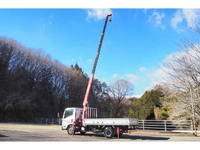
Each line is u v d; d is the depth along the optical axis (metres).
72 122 22.17
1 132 23.00
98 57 22.45
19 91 60.75
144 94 36.41
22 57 67.75
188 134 24.25
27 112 59.00
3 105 55.00
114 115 77.88
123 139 18.89
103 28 22.72
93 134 22.61
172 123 26.91
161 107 32.19
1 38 64.44
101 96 80.44
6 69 61.72
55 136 20.23
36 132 24.53
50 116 65.75
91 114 22.25
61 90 76.94
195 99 24.31
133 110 37.09
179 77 25.39
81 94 80.50
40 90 68.00
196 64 24.64
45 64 72.69
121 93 79.38
